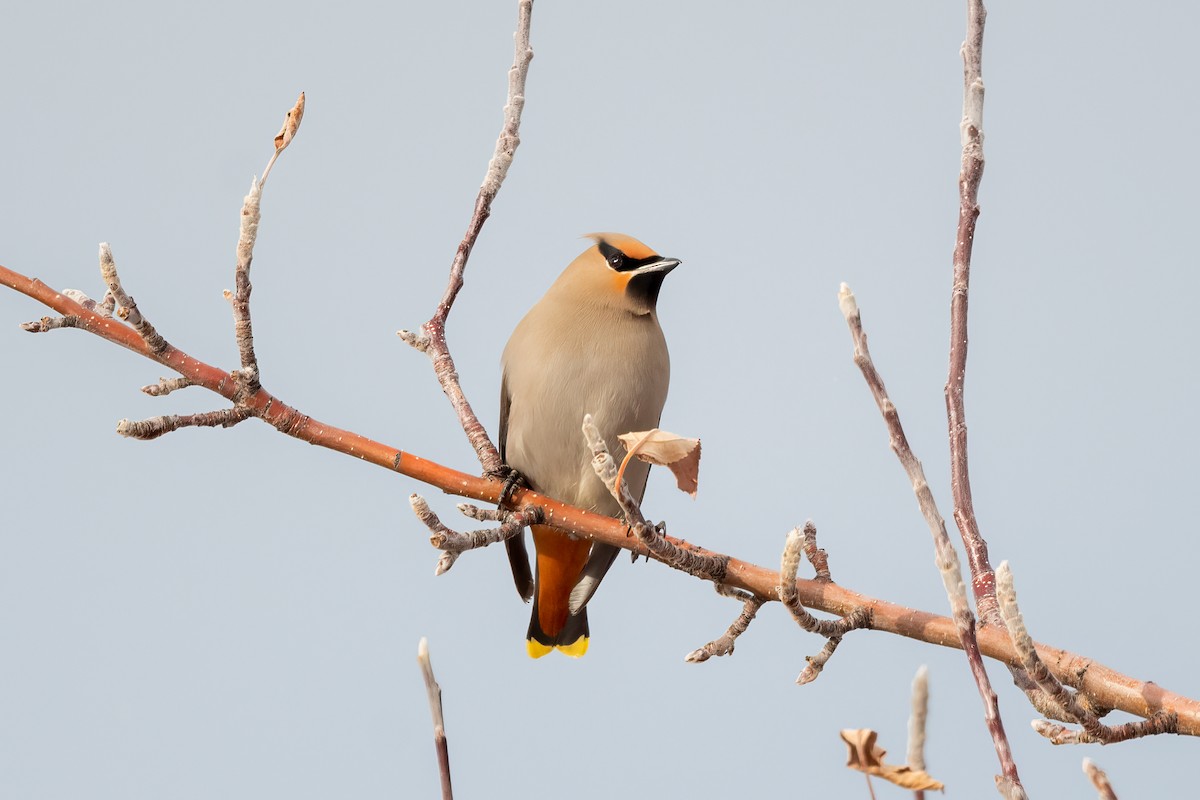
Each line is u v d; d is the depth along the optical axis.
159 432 7.90
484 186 9.87
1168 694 6.62
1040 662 5.75
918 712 4.95
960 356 7.44
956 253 7.52
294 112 7.41
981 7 7.66
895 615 7.38
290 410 8.38
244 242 7.92
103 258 7.70
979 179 7.58
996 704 5.01
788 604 7.12
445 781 5.34
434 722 5.41
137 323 7.84
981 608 7.14
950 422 7.39
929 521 5.21
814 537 7.90
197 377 8.09
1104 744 6.14
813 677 7.23
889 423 5.25
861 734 4.39
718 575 7.92
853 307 5.34
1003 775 4.90
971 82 7.60
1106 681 6.77
